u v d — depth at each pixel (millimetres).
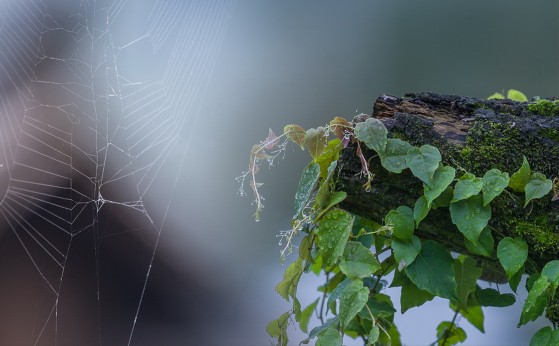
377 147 1960
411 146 1961
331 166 1975
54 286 2381
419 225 1994
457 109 2021
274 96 3885
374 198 1999
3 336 2309
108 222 2488
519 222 1967
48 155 2367
